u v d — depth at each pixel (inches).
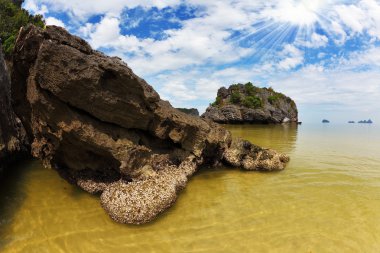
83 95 428.8
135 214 399.2
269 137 1348.4
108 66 426.9
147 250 340.5
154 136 570.6
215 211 439.8
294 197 498.9
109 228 386.0
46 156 517.3
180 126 590.2
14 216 402.0
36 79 422.0
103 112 454.6
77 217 410.0
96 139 456.1
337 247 346.3
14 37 1277.1
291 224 401.4
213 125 713.0
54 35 428.8
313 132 1793.8
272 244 352.8
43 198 460.8
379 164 756.6
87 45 467.5
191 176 597.3
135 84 457.4
